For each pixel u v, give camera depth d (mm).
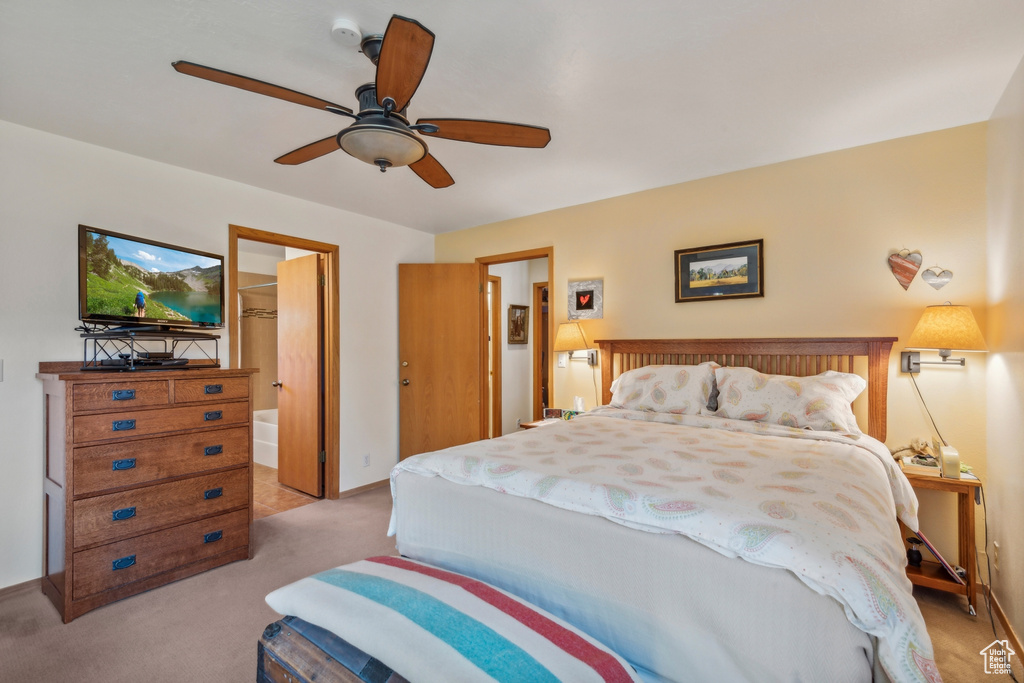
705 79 2049
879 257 2691
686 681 1217
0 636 2012
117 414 2266
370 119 1654
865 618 980
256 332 5863
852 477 1631
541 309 6348
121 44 1781
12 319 2373
